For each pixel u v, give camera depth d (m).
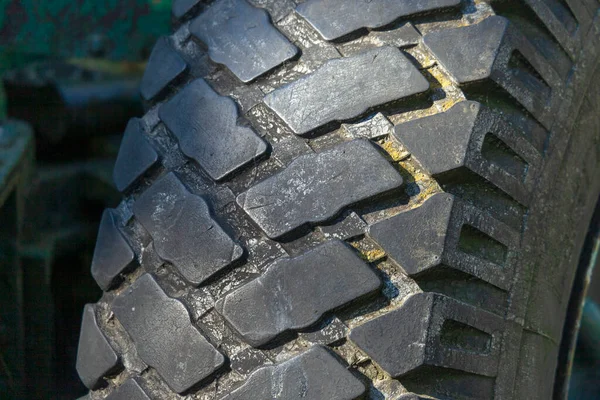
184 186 0.75
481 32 0.75
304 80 0.74
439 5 0.75
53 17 1.14
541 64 0.79
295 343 0.70
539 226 0.78
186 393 0.72
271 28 0.77
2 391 0.98
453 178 0.73
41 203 1.15
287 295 0.70
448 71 0.74
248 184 0.73
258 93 0.75
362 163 0.71
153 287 0.74
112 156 1.31
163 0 1.20
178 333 0.72
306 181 0.71
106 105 1.32
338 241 0.70
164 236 0.74
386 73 0.73
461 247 0.72
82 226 1.18
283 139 0.73
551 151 0.79
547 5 0.81
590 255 0.91
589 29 0.84
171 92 0.80
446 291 0.72
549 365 0.83
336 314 0.70
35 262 1.04
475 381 0.73
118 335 0.76
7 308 1.01
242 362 0.71
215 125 0.75
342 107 0.73
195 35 0.80
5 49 1.14
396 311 0.70
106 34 1.18
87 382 0.77
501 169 0.74
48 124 1.26
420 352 0.69
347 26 0.75
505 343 0.75
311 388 0.69
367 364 0.70
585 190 0.85
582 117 0.83
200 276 0.72
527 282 0.77
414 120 0.72
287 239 0.71
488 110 0.74
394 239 0.70
